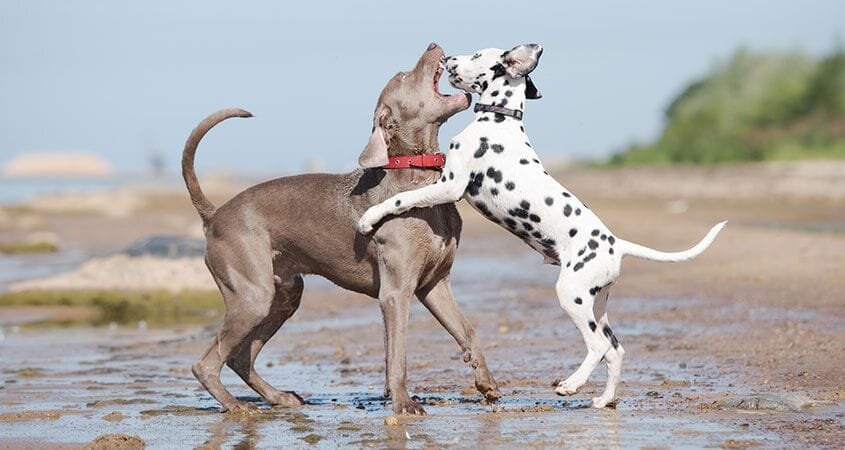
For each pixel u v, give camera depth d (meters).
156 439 9.03
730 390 10.41
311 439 8.84
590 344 9.63
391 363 9.93
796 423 8.88
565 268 9.76
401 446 8.47
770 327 13.88
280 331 15.84
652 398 10.16
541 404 10.10
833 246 22.20
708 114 66.25
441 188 10.09
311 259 10.60
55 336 15.91
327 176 10.66
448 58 10.66
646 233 27.28
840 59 64.44
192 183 10.68
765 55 67.75
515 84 10.41
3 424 9.69
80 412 10.27
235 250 10.38
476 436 8.71
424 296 10.47
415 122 10.31
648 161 64.44
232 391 11.62
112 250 29.20
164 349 14.45
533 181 10.03
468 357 10.38
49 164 156.38
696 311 15.66
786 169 49.97
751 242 23.98
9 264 26.09
